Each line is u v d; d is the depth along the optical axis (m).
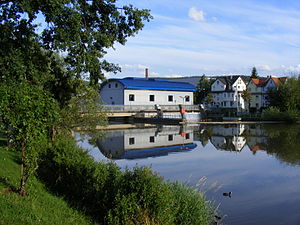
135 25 12.27
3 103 6.89
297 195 12.81
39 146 9.58
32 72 11.63
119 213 6.79
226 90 72.06
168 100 56.38
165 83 57.47
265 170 17.72
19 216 6.18
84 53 10.69
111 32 12.23
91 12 12.13
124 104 50.41
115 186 7.59
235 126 45.81
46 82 13.12
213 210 10.66
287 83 59.84
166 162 19.95
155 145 27.59
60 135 13.76
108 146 26.42
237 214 10.48
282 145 27.59
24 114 7.08
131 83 51.69
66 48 10.55
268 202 11.87
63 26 10.52
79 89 14.52
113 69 12.04
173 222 7.66
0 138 15.62
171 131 38.59
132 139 31.08
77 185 8.84
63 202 8.25
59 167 9.55
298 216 10.35
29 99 7.26
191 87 60.31
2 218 5.81
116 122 49.97
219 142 29.80
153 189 7.02
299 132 37.69
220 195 12.71
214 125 47.09
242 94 68.38
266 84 71.31
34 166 8.04
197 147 26.75
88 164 8.82
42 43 11.91
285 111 54.97
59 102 14.20
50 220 6.66
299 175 16.52
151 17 12.54
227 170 17.67
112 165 8.76
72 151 10.25
